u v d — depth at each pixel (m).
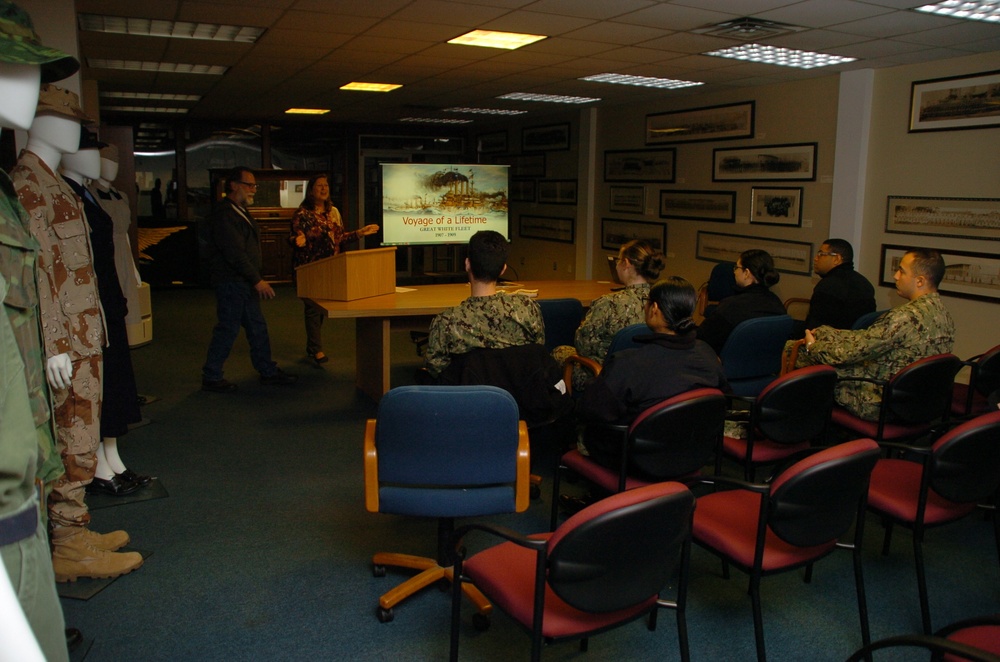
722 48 5.09
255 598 2.41
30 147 2.26
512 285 5.12
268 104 9.09
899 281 3.29
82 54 5.62
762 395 2.63
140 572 2.57
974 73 5.05
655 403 2.38
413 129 12.27
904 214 5.61
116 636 2.18
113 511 3.06
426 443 2.07
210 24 4.58
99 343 2.44
